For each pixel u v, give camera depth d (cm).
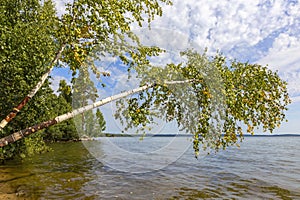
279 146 3456
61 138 2973
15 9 762
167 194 645
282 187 755
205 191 686
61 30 424
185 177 857
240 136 656
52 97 888
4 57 614
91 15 413
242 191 699
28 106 772
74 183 744
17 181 739
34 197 591
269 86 668
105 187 704
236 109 605
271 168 1151
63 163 1130
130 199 595
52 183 736
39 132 965
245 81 669
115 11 409
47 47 675
